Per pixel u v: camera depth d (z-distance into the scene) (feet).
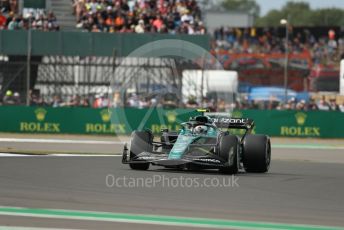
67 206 75.87
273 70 422.00
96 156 149.59
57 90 269.85
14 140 203.51
